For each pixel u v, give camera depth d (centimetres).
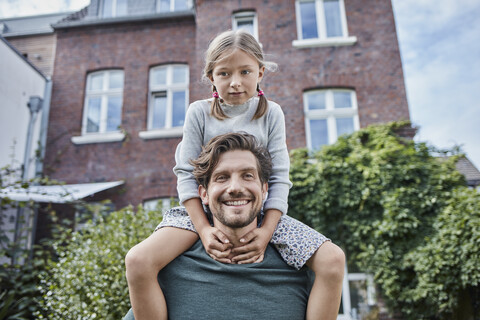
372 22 873
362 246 666
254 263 146
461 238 560
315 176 705
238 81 163
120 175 859
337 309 142
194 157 173
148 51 941
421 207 654
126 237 456
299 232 154
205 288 141
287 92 841
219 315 137
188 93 916
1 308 534
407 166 681
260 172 152
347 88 847
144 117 894
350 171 697
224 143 151
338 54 856
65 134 905
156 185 845
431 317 615
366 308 669
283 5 900
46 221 830
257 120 180
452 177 670
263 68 180
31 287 562
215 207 145
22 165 809
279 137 184
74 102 930
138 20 955
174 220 158
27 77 886
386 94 826
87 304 408
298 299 145
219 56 164
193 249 152
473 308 568
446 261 570
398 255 645
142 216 508
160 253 141
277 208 159
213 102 178
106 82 951
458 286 559
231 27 895
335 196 693
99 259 430
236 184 142
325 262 142
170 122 902
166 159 858
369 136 759
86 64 952
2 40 810
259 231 148
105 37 965
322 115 836
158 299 139
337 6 910
